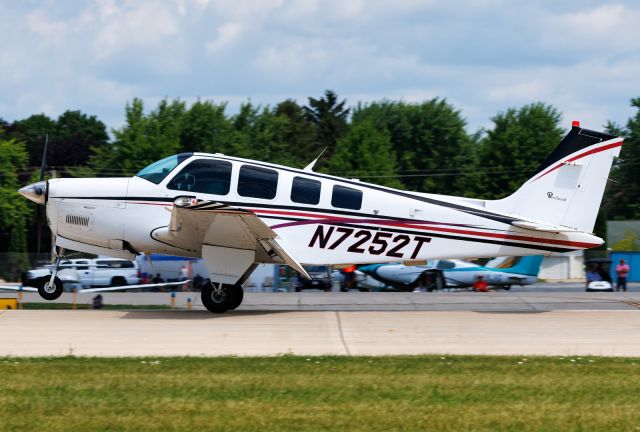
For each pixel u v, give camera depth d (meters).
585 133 45.22
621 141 44.78
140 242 43.62
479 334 37.25
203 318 41.78
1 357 30.80
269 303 50.28
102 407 23.44
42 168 47.41
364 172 163.88
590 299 52.28
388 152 188.50
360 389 25.69
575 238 44.91
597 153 45.19
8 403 23.83
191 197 43.12
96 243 44.16
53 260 45.84
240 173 43.44
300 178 43.94
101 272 84.94
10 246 143.62
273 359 30.56
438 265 80.56
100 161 161.75
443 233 44.78
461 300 51.81
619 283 82.44
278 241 43.44
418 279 80.12
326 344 34.38
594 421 22.31
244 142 176.75
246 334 36.62
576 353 32.69
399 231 44.50
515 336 36.75
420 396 24.88
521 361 30.47
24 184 176.38
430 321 41.41
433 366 29.33
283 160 185.88
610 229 150.25
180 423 21.97
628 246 142.00
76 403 23.86
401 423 22.03
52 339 34.81
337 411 23.14
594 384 26.56
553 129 174.50
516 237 45.22
